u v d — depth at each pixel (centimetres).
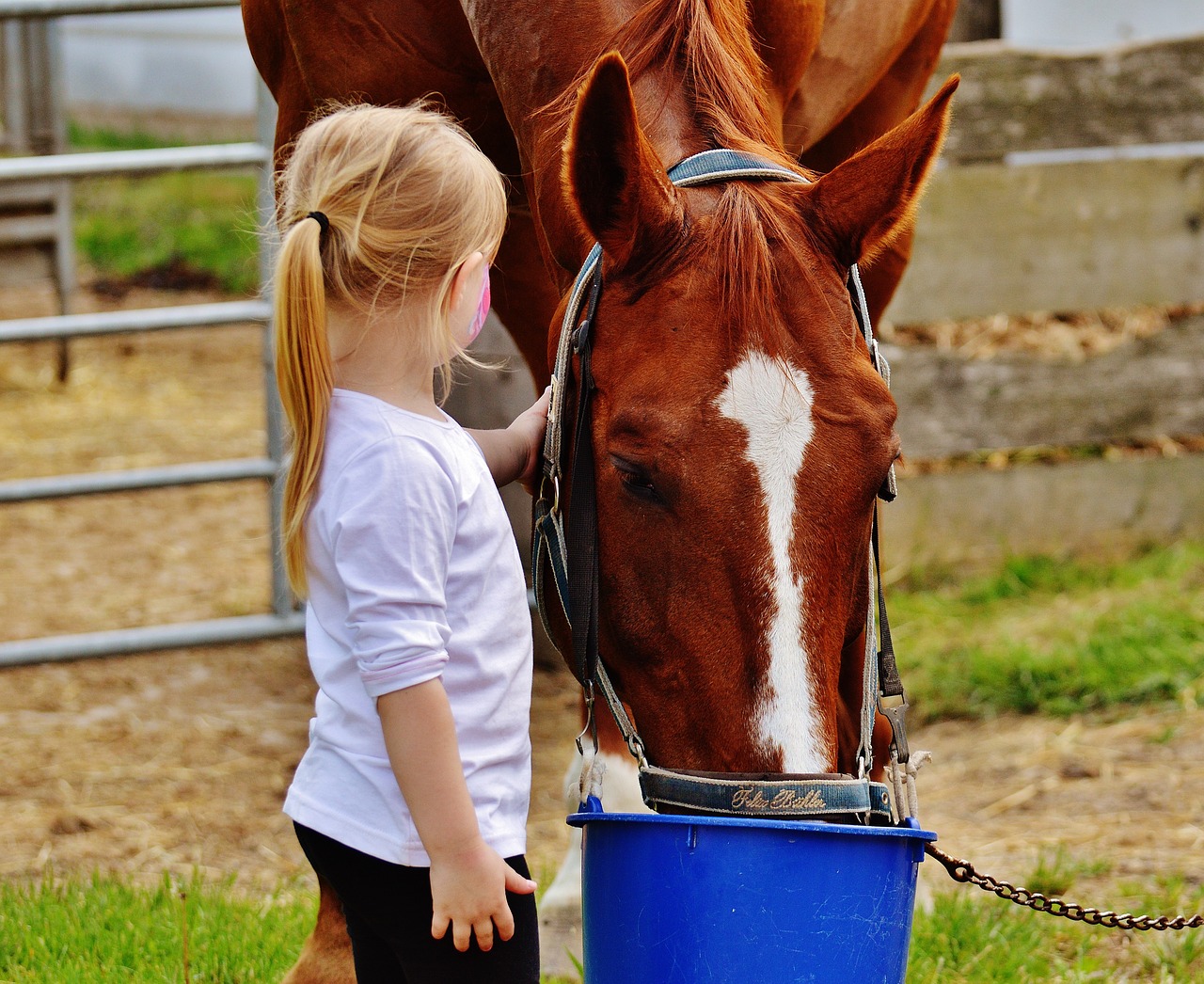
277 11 404
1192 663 587
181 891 378
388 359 238
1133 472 746
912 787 259
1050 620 652
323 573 233
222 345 1282
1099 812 477
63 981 337
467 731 235
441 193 234
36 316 1273
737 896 218
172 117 1952
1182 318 749
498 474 283
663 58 294
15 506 905
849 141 488
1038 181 729
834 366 238
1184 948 364
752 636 229
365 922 251
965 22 814
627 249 252
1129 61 729
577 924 379
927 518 736
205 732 580
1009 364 738
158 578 771
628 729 255
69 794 515
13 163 581
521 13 329
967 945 369
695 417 234
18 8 574
